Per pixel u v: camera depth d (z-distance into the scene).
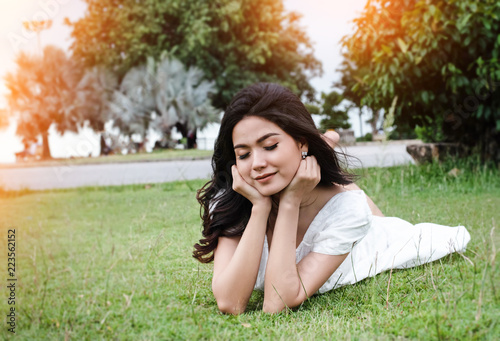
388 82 4.75
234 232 1.62
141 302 1.51
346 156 1.81
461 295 1.33
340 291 1.64
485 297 1.30
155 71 17.72
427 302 1.35
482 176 4.06
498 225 2.26
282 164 1.40
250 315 1.42
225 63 18.47
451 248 1.79
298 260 1.62
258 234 1.46
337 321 1.31
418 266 1.77
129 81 18.16
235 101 1.43
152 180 6.28
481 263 1.64
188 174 6.71
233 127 1.44
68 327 1.32
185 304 1.51
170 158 10.91
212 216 1.64
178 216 3.26
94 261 2.17
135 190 5.32
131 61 18.16
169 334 1.23
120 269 1.99
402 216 2.66
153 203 3.96
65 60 18.88
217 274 1.51
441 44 4.46
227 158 1.56
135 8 17.92
